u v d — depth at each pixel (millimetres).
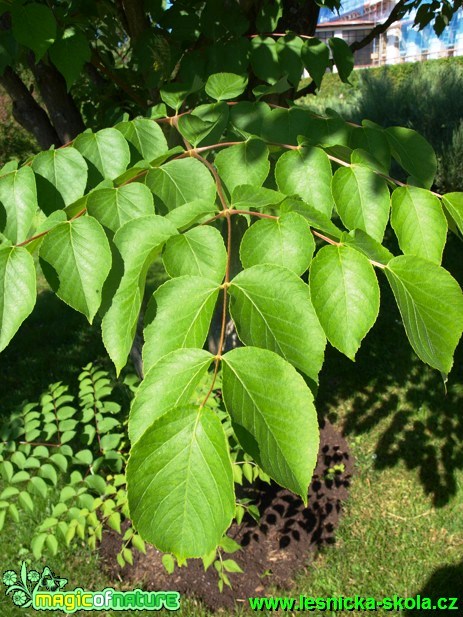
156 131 1355
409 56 25766
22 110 2891
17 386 4984
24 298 906
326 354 5117
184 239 924
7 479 2449
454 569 3158
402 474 3826
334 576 3164
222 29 2111
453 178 8648
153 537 626
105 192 1054
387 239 7188
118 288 945
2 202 1106
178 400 717
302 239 921
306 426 674
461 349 5027
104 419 2787
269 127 1379
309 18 2654
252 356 726
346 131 1365
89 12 2275
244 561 3258
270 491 3727
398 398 4520
